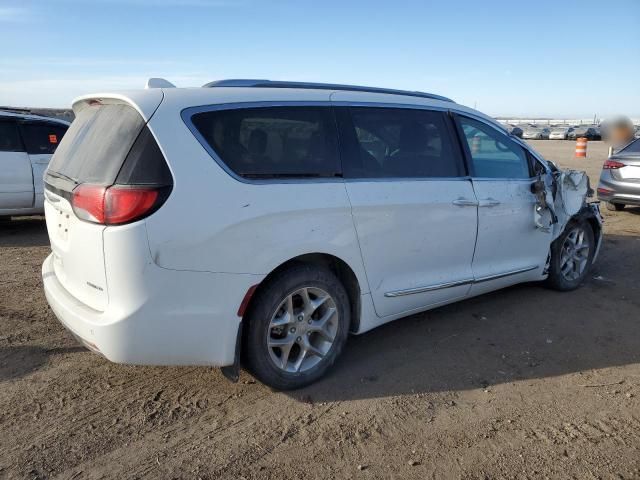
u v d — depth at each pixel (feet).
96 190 9.41
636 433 9.98
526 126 194.39
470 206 13.73
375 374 12.13
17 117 25.57
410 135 13.10
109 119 10.34
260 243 10.23
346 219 11.39
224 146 10.18
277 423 10.19
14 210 25.76
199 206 9.59
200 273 9.68
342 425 10.15
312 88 12.59
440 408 10.78
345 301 11.78
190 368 12.28
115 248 9.15
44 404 10.73
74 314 9.86
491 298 17.02
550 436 9.87
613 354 13.30
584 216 17.51
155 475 8.73
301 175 11.01
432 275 13.35
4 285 17.93
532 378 12.06
